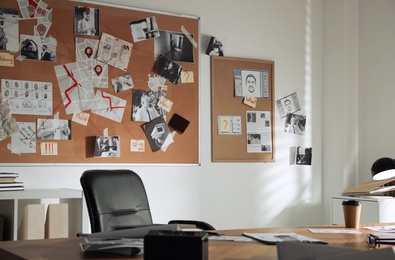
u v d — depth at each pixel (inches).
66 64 172.4
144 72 185.5
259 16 211.0
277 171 212.4
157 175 187.0
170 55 190.2
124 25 182.4
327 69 223.9
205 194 196.4
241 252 82.1
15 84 164.6
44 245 85.8
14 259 77.3
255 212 206.8
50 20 170.4
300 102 219.0
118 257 75.0
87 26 176.1
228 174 201.6
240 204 203.5
